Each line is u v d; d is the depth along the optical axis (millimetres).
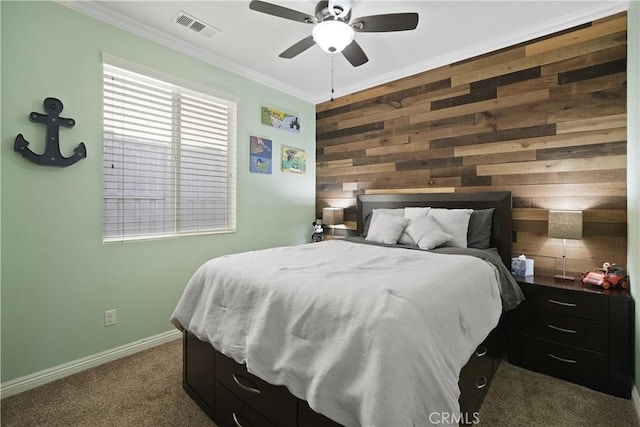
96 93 2207
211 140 3014
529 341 2143
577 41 2336
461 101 2932
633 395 1762
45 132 1976
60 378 2029
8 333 1854
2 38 1812
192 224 2871
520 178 2602
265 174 3508
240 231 3246
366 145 3664
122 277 2363
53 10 2006
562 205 2398
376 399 893
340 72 3326
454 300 1352
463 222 2604
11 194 1857
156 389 1910
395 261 1839
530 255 2533
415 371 962
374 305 1094
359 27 1978
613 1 2133
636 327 1737
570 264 2348
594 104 2271
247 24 2416
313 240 4020
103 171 2268
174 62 2662
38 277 1966
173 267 2689
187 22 2389
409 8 2207
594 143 2271
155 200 2602
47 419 1635
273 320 1303
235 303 1514
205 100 2943
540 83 2502
